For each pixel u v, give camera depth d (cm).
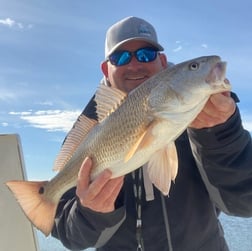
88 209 64
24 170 92
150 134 57
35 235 89
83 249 73
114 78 79
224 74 56
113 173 60
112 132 60
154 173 58
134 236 72
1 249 88
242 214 68
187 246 71
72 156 65
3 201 90
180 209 71
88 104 73
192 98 56
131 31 78
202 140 61
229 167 63
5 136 92
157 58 79
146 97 58
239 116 61
